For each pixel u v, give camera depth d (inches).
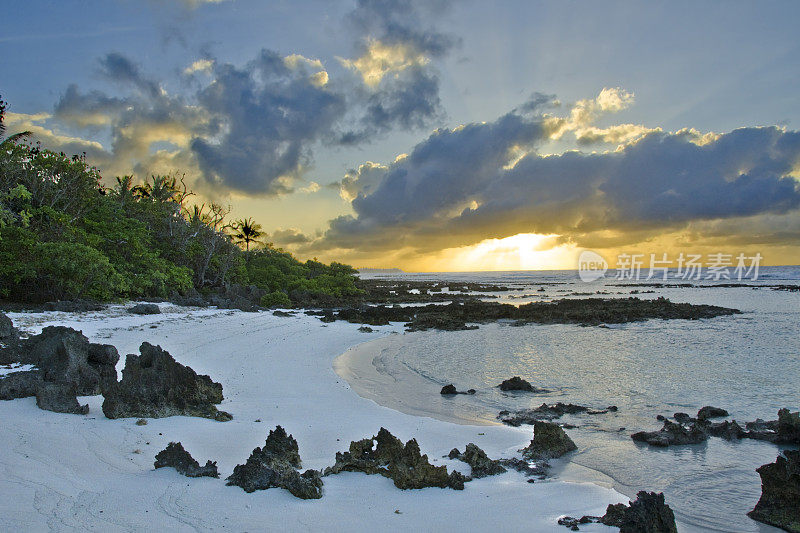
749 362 898.1
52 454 366.0
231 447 416.2
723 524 319.9
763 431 498.6
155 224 2110.0
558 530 286.2
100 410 490.0
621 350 1047.6
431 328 1413.6
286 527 277.3
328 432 473.7
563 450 446.0
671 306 1856.5
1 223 1183.6
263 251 3026.6
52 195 1459.2
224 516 287.3
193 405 510.0
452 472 358.3
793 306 2014.0
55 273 1227.9
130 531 262.7
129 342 879.1
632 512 283.0
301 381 718.5
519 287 3951.8
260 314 1537.9
